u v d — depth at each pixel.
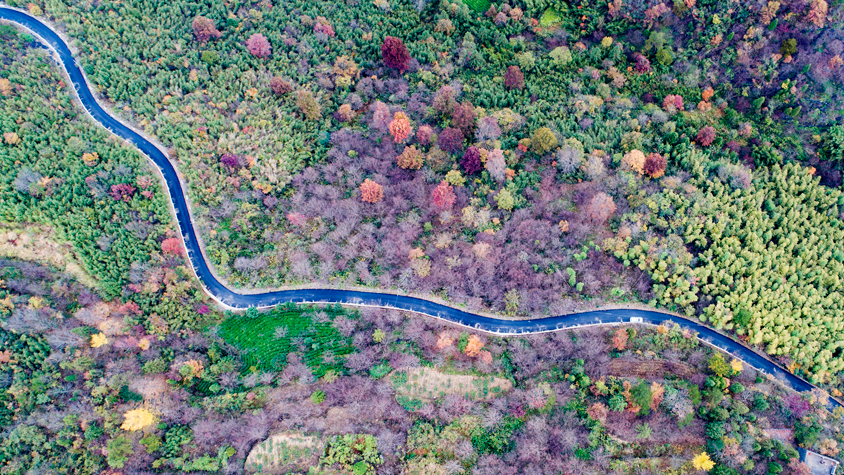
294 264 107.56
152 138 110.19
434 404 101.25
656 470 90.75
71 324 96.44
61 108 107.06
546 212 111.50
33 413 90.94
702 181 112.00
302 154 114.00
